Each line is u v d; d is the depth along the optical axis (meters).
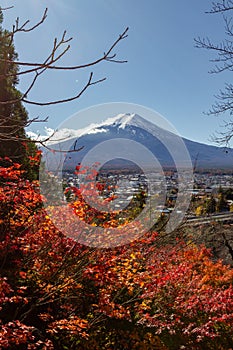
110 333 5.85
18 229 5.70
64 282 5.52
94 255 5.61
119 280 5.68
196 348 5.73
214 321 5.81
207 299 6.21
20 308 5.17
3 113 8.74
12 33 1.54
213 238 9.86
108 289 5.84
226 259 9.62
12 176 5.55
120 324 6.12
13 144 8.53
